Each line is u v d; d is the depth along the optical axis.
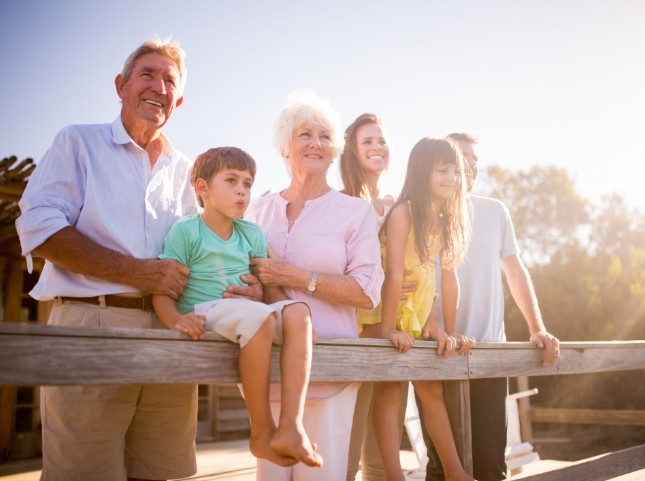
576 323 13.74
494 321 3.56
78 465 2.44
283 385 2.09
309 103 2.83
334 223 2.71
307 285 2.54
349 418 2.58
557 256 14.74
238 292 2.47
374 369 2.45
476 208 3.67
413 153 3.09
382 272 2.71
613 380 13.70
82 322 2.44
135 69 2.67
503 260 3.74
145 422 2.69
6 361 1.51
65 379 1.60
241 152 2.63
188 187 2.86
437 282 3.57
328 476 2.45
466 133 3.73
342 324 2.67
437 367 2.74
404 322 2.98
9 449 8.82
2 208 8.05
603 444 13.07
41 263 9.61
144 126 2.65
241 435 11.30
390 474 2.97
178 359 1.87
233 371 2.04
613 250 17.14
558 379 14.27
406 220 3.01
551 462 6.83
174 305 2.39
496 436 3.47
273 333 2.06
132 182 2.61
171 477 2.74
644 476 4.27
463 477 2.85
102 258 2.35
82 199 2.52
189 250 2.51
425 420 3.01
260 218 2.89
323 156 2.81
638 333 13.47
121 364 1.72
